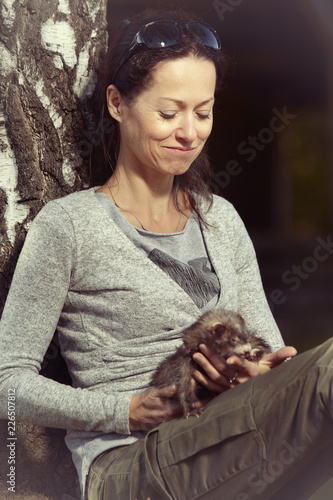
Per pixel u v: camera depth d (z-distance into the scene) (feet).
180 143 10.48
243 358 9.49
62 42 12.13
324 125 77.00
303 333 32.24
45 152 12.06
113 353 10.16
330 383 8.20
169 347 10.19
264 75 67.51
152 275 10.23
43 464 11.95
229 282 10.96
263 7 44.21
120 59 10.68
